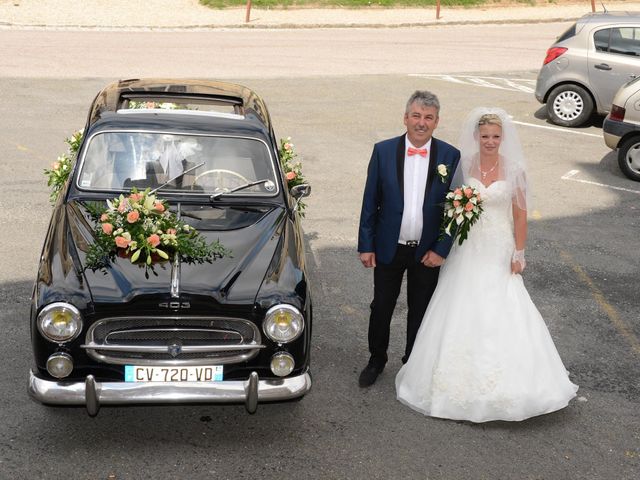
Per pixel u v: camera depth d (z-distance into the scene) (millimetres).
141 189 5652
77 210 5430
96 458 4637
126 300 4535
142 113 6055
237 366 4691
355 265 7730
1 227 8195
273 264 4973
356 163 11156
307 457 4746
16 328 6117
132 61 17609
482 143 5164
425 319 5418
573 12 27578
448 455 4840
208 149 5852
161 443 4820
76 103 13719
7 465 4523
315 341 6227
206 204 5605
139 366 4594
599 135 13445
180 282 4668
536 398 5164
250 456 4727
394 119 13688
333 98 15031
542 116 14531
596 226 9203
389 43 21578
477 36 23328
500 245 5234
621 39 13367
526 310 5293
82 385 4555
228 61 18125
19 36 20188
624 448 5000
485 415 5137
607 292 7414
